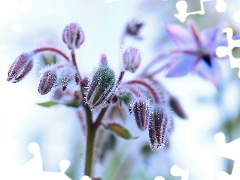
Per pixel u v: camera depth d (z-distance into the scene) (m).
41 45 0.28
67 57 0.28
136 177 0.34
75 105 0.28
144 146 0.34
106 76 0.26
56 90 0.29
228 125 0.36
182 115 0.32
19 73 0.28
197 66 0.35
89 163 0.28
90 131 0.28
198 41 0.35
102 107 0.28
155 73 0.32
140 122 0.27
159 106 0.27
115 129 0.28
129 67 0.27
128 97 0.27
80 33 0.28
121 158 0.34
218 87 0.35
